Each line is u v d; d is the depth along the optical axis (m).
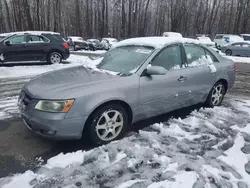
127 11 46.47
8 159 3.16
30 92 3.41
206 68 4.82
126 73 3.82
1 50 10.81
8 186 2.66
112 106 3.51
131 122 3.84
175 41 4.43
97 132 3.43
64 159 3.15
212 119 4.59
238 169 3.03
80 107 3.20
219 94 5.38
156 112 4.11
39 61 12.25
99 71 4.00
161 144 3.56
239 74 10.70
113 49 4.69
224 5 45.56
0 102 5.58
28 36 11.38
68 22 52.22
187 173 2.90
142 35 46.91
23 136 3.79
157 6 49.62
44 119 3.12
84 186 2.67
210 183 2.75
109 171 2.92
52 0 45.53
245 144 3.67
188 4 44.34
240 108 5.39
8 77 8.66
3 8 52.91
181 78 4.29
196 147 3.51
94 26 51.25
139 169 2.97
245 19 41.75
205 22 49.38
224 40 25.28
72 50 29.39
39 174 2.86
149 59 3.95
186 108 5.18
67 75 3.82
